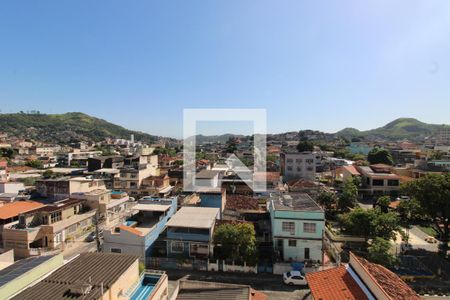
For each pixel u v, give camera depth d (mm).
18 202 32406
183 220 25828
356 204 41156
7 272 12742
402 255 26750
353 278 13797
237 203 35375
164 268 24156
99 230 32531
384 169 53594
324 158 92938
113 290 12102
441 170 53594
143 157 68375
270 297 19969
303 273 22641
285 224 24969
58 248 28031
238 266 23375
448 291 20656
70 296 10750
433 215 28234
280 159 74688
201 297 15164
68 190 35875
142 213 31250
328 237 30266
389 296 11062
